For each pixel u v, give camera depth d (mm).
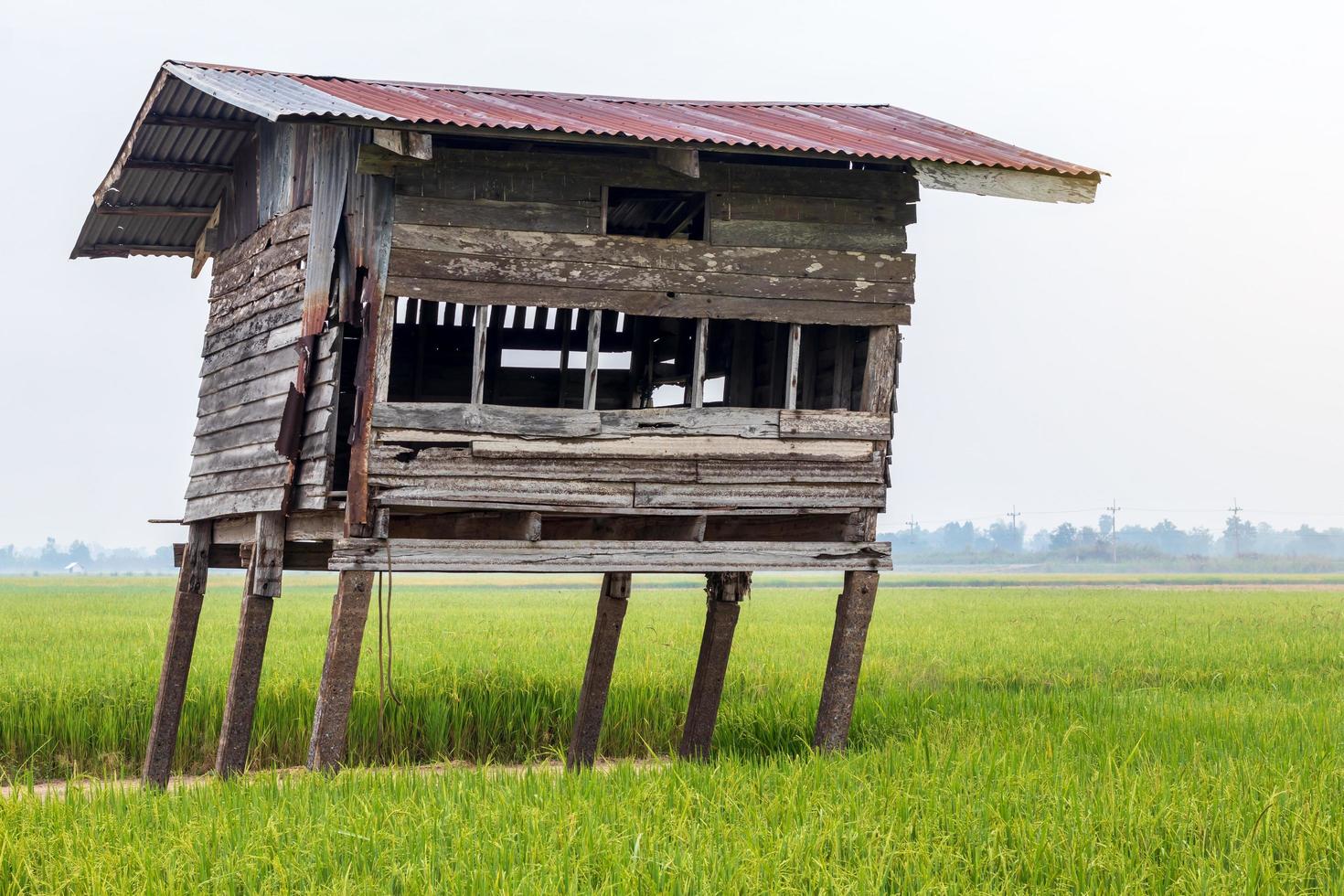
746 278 16281
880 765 14422
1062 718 18312
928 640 35688
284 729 20438
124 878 10000
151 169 19000
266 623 16297
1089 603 65375
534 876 9914
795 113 19766
